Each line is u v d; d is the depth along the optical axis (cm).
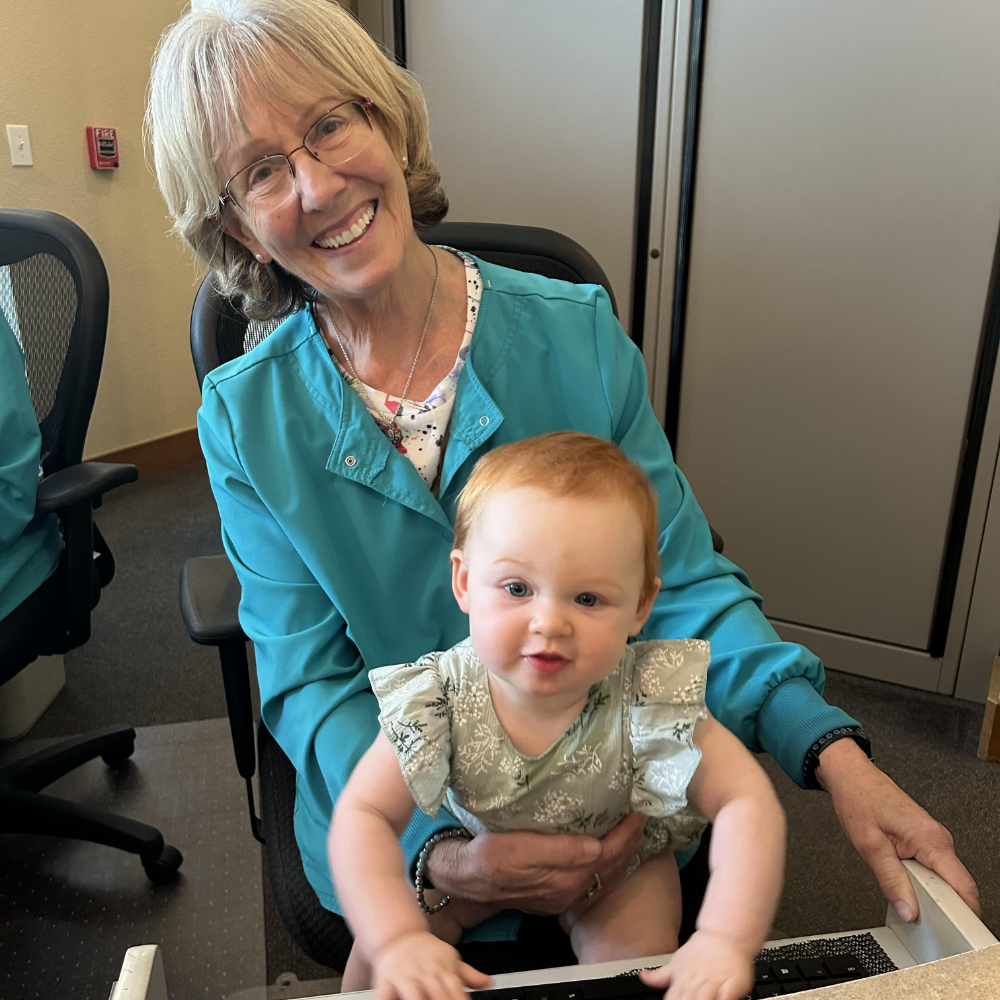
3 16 279
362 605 99
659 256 207
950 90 172
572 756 76
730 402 212
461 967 60
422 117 100
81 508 140
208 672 229
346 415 99
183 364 373
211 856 170
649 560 73
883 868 70
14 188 291
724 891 66
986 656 203
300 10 87
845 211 187
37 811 160
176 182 94
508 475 71
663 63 193
